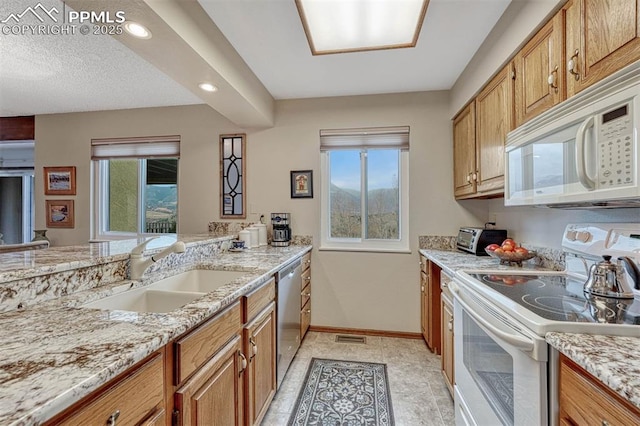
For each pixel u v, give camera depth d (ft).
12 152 13.69
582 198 3.33
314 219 9.89
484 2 5.33
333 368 7.39
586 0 3.60
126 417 2.28
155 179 11.02
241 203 10.28
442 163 9.27
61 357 2.13
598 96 3.09
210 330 3.54
